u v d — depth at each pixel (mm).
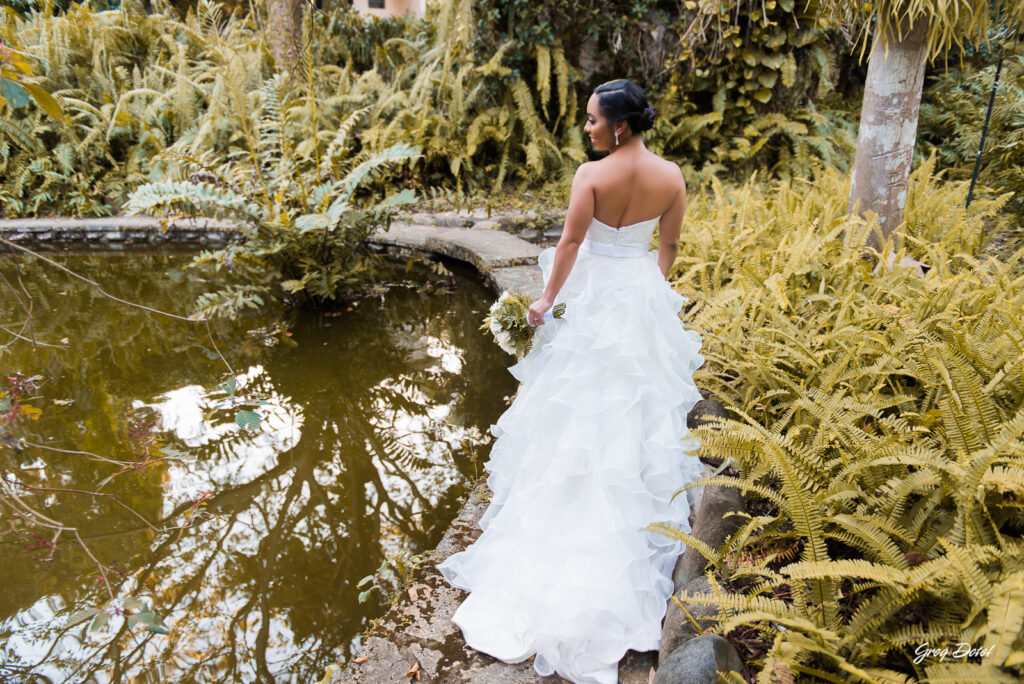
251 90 7680
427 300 4938
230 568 2363
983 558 1321
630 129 1807
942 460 1531
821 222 4129
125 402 3451
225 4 9844
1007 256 3859
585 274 2016
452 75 7438
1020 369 1917
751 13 6188
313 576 2322
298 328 4457
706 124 6969
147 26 8391
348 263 4914
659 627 1795
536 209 6660
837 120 7500
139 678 1924
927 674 1194
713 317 3010
